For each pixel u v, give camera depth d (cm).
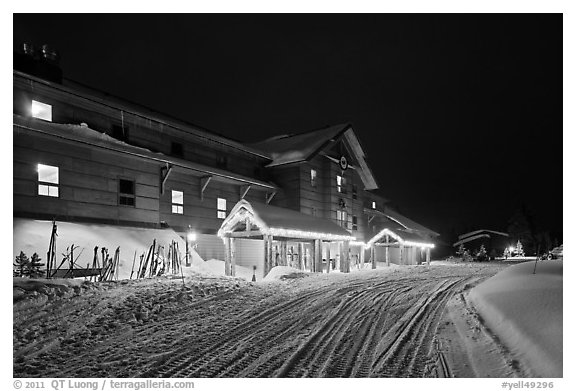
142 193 1931
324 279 1716
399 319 970
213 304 1120
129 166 1888
